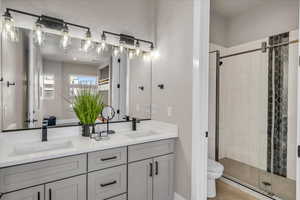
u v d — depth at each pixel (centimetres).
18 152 142
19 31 157
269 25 264
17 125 157
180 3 193
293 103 229
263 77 262
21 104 159
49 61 174
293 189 212
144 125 230
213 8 287
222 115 310
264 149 262
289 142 233
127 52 219
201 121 174
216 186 237
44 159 122
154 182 181
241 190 225
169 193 194
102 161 148
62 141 162
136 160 167
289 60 233
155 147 180
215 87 298
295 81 227
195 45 174
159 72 221
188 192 183
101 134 184
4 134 149
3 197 111
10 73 153
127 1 218
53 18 171
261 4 274
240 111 292
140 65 226
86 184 141
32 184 119
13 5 155
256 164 271
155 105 227
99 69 202
